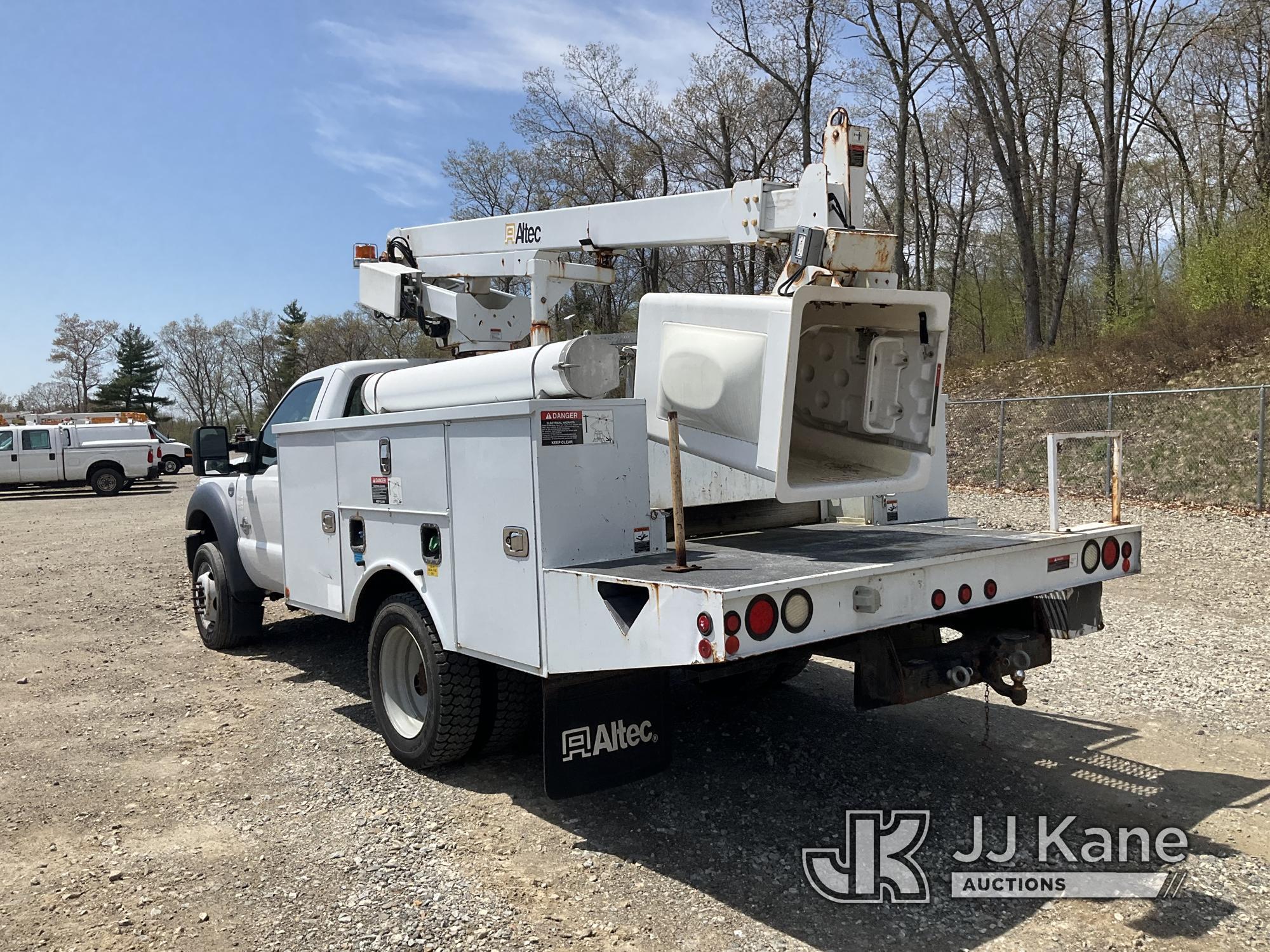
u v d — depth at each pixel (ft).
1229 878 11.28
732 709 18.28
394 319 22.48
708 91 98.89
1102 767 14.88
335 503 16.88
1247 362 55.88
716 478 15.34
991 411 65.82
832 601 10.51
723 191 15.46
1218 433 50.14
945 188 122.31
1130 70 87.35
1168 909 10.61
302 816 13.73
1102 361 66.59
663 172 104.22
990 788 14.15
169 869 12.13
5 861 12.50
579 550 12.08
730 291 86.48
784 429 12.00
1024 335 105.60
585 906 10.94
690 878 11.58
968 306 118.11
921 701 18.51
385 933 10.41
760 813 13.46
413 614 14.70
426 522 14.17
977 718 17.40
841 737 16.53
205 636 24.77
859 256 12.64
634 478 12.65
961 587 11.97
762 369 12.32
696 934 10.28
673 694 19.25
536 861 12.10
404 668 15.93
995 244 116.06
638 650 10.47
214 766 15.88
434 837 12.87
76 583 35.60
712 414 13.24
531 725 14.93
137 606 30.71
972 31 88.48
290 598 18.85
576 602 11.30
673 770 15.12
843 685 19.89
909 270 130.62
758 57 91.71
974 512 46.01
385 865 12.07
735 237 15.34
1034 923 10.38
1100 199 111.65
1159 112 98.73
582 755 11.87
